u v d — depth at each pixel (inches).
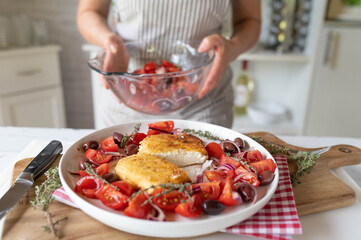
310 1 64.4
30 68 67.1
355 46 62.9
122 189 18.6
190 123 28.5
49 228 17.7
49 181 20.8
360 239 18.7
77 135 33.9
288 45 67.0
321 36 62.7
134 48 36.3
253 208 16.9
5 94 64.4
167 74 26.6
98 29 36.5
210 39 30.6
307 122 71.6
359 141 34.1
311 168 25.3
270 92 79.2
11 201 18.7
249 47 40.6
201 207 17.6
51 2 73.7
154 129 27.6
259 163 21.5
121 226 16.4
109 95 41.0
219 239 18.4
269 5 69.4
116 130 27.4
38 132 34.4
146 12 35.4
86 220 18.6
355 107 68.4
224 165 22.1
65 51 78.2
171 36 36.9
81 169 21.6
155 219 16.8
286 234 17.9
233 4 42.5
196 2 34.9
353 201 22.0
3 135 33.2
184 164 23.8
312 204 20.7
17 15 73.1
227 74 41.8
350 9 62.2
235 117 76.8
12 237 17.1
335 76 65.9
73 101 83.4
